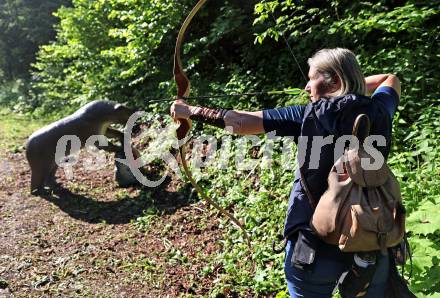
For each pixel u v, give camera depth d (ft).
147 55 26.76
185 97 8.82
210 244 15.24
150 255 15.12
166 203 18.67
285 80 21.84
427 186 12.51
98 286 13.58
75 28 31.91
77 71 35.14
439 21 19.01
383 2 19.03
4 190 21.52
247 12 24.79
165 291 13.16
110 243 16.11
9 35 54.08
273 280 12.47
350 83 7.42
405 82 16.97
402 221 7.02
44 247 16.08
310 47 21.57
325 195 7.07
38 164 20.58
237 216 15.96
